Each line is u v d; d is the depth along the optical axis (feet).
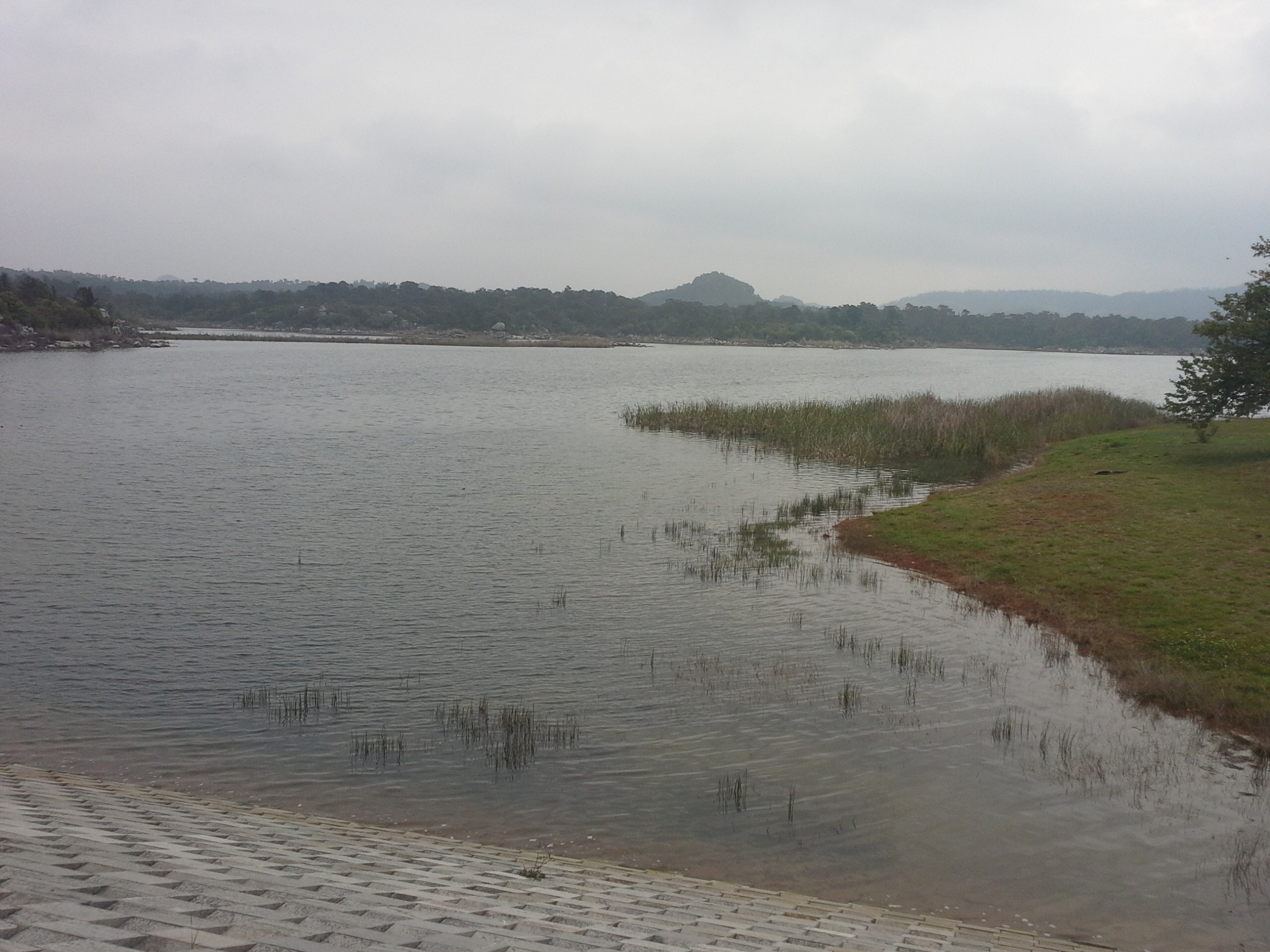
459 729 42.37
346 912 19.03
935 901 29.40
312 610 59.36
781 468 119.96
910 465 122.62
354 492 99.91
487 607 60.54
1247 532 72.23
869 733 42.27
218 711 44.16
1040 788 37.11
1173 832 33.68
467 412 188.24
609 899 25.40
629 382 291.58
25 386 222.07
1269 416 159.43
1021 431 142.51
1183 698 45.09
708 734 42.04
